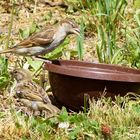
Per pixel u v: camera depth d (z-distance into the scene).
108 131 10.84
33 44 13.67
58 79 12.12
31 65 14.08
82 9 17.38
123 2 16.55
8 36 14.77
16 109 12.30
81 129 11.19
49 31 13.72
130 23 16.91
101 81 11.86
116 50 15.01
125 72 12.70
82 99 12.00
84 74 11.77
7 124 11.34
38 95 12.04
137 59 14.85
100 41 15.58
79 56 14.38
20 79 12.48
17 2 17.73
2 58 14.21
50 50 13.88
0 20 17.02
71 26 13.88
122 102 12.09
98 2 16.28
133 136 11.16
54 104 12.93
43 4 18.06
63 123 11.40
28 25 16.86
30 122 11.42
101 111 11.74
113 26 15.27
